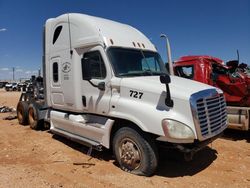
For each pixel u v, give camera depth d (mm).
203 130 5035
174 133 4867
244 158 6559
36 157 6559
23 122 10375
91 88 6449
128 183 5062
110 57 6051
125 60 6242
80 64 6773
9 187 4848
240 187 4980
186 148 5039
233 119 8133
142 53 6680
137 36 7039
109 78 5969
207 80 8812
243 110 7969
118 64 6074
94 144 6305
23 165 5980
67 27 7164
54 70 7742
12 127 10109
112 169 5762
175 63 9555
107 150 7012
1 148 7301
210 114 5285
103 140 6117
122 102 5633
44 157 6566
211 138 5383
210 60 9094
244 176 5480
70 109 7215
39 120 9320
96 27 6387
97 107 6246
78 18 6836
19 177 5281
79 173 5547
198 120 4926
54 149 7188
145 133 5281
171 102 5039
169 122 4898
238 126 8055
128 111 5484
